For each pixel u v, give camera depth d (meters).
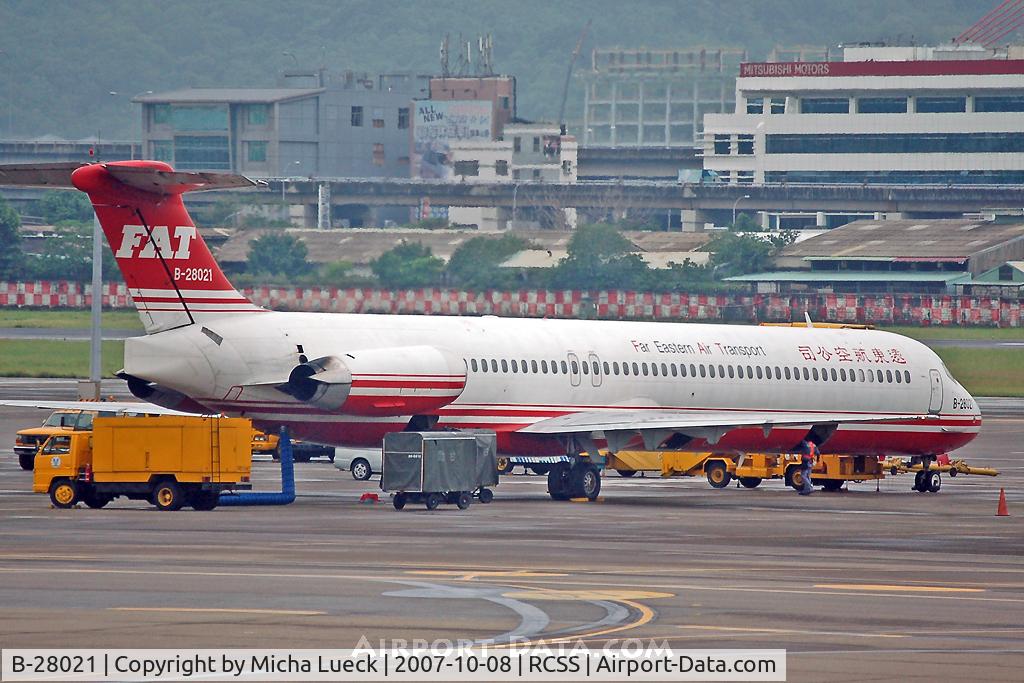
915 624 86.12
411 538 126.19
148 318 158.38
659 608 90.00
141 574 100.50
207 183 153.62
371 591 94.62
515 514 152.00
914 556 121.62
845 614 89.19
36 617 84.00
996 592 100.25
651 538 130.88
